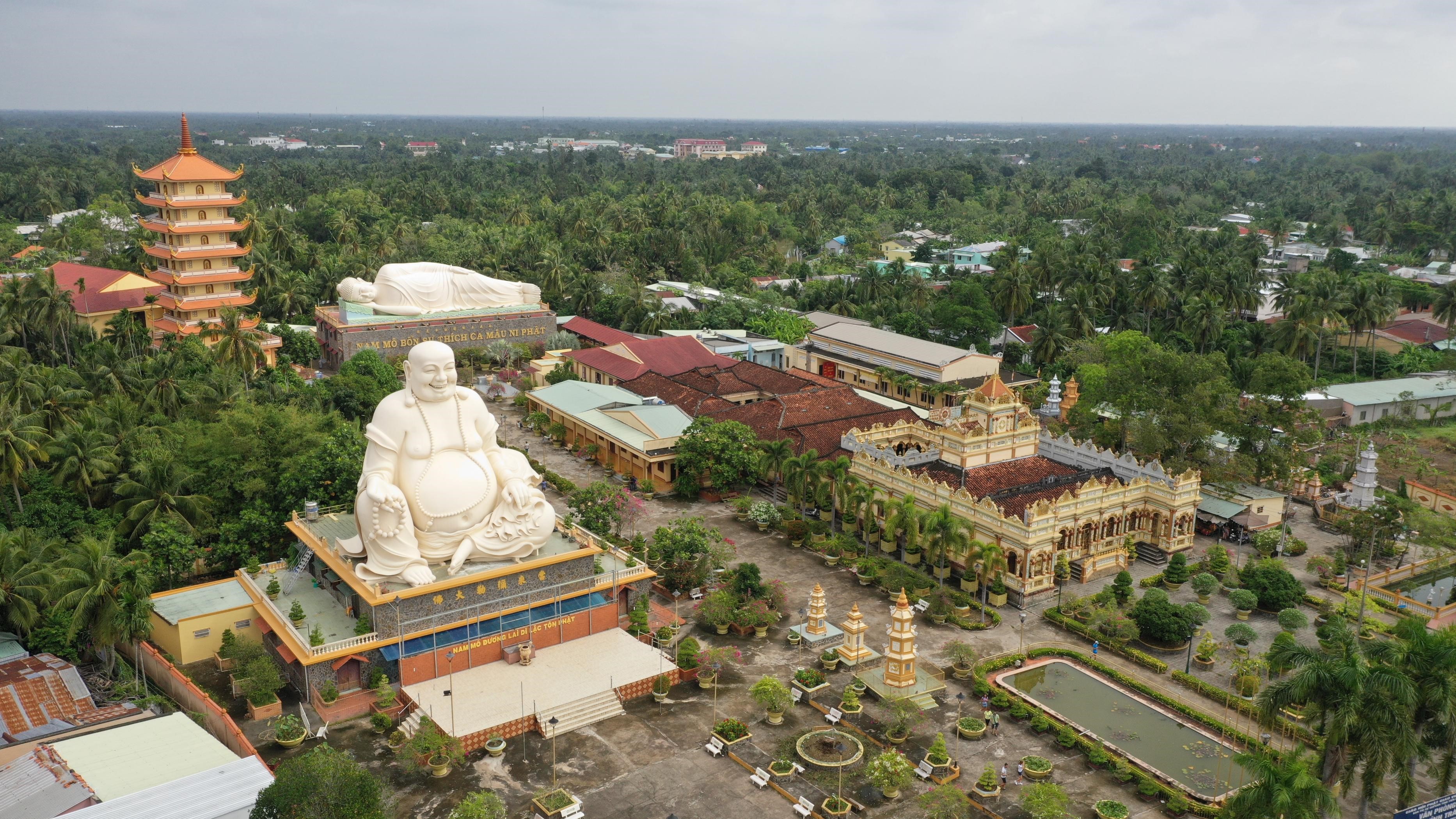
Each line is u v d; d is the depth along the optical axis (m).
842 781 54.38
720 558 77.44
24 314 116.12
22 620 59.66
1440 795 50.44
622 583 69.88
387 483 61.03
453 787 53.19
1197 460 94.12
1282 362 101.25
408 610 60.84
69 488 78.00
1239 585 78.06
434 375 62.06
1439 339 159.88
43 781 46.75
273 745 56.41
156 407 91.25
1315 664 47.84
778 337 154.50
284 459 79.81
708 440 96.19
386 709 59.31
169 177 128.12
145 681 64.31
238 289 149.25
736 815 51.56
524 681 62.44
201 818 44.56
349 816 44.19
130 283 135.75
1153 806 52.81
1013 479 87.12
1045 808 48.47
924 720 60.50
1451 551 83.56
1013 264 171.12
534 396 119.38
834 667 66.25
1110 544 83.88
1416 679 48.47
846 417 108.38
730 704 62.25
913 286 178.50
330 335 142.00
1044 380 138.50
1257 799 44.72
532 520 65.31
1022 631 72.19
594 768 55.19
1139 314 168.88
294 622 62.22
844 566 82.69
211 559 74.31
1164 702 62.72
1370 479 95.25
